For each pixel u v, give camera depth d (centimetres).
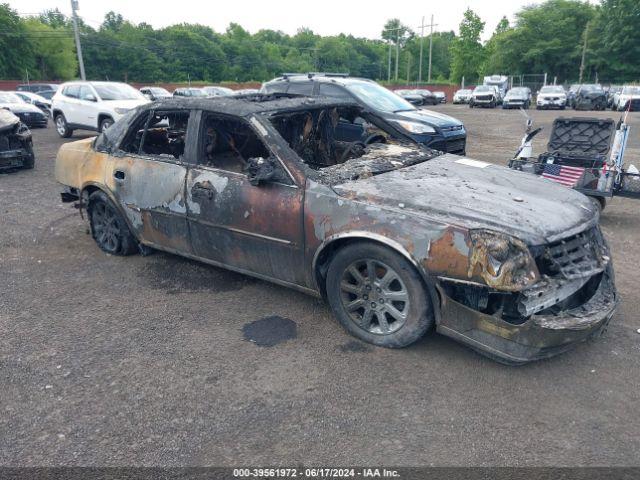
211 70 8650
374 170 395
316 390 313
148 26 9275
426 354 348
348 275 361
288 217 372
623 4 4950
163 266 512
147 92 2927
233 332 384
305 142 512
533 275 291
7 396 312
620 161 625
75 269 512
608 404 296
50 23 8969
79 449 268
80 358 352
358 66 11000
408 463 255
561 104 3011
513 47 5869
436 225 311
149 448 268
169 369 338
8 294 457
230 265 436
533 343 296
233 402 304
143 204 473
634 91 2712
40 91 3059
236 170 457
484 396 305
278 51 10319
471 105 3431
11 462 260
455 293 312
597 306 324
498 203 333
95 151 523
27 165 1035
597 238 345
